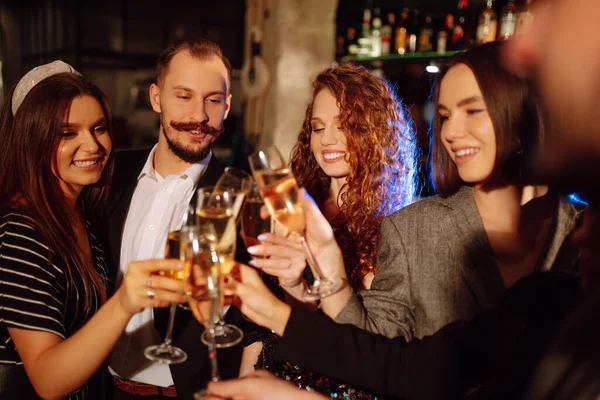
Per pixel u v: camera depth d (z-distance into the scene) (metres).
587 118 0.61
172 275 1.18
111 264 1.99
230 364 1.81
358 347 1.21
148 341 1.82
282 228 1.39
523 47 0.68
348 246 1.85
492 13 3.55
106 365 1.93
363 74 1.99
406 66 4.03
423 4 4.00
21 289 1.41
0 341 1.53
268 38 4.09
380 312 1.33
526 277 1.05
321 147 1.97
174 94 1.90
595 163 0.62
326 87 1.95
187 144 1.94
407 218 1.39
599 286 0.68
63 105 1.59
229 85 2.05
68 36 5.93
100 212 1.98
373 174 1.91
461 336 1.24
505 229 1.30
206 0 6.60
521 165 1.21
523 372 0.89
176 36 6.50
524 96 1.16
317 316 1.22
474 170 1.24
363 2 4.40
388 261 1.40
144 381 1.83
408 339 1.31
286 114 4.10
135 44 6.27
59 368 1.26
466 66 1.21
